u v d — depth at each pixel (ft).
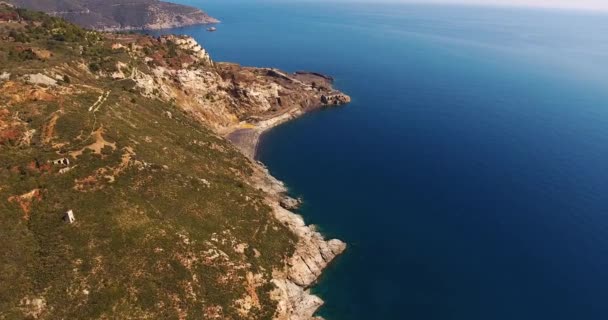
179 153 366.43
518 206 403.34
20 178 252.21
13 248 221.46
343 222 376.68
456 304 285.43
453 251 337.72
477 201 412.36
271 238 319.68
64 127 297.94
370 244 347.36
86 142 294.25
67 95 343.87
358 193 427.33
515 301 286.46
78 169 273.75
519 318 272.31
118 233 249.14
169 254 253.44
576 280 305.32
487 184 447.01
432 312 279.90
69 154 279.28
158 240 256.32
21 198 244.22
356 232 362.53
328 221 377.71
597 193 428.56
